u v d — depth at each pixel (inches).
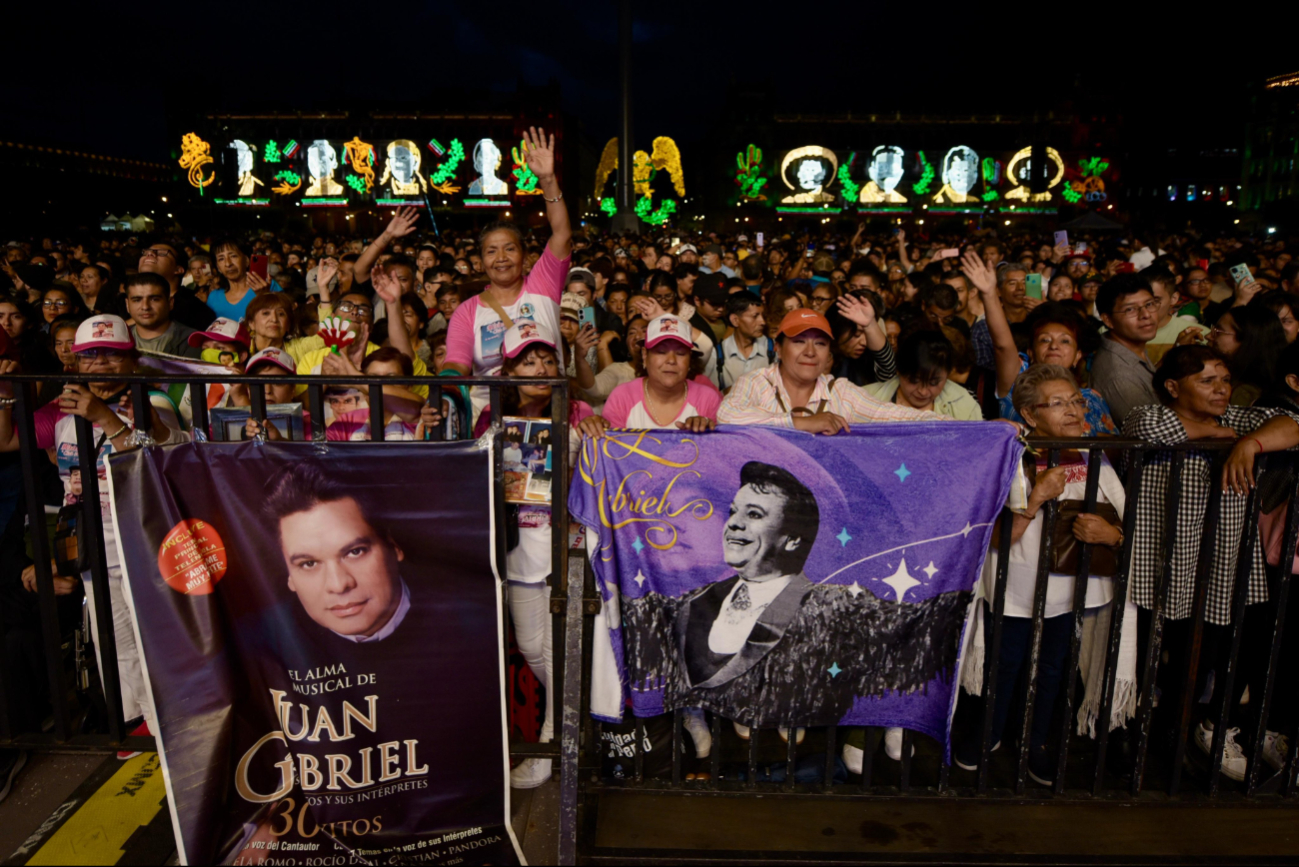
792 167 3255.4
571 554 102.9
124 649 121.9
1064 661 122.3
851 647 108.9
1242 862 103.0
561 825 98.7
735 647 108.9
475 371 147.9
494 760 102.7
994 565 119.6
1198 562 109.1
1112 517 110.9
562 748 99.8
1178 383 121.3
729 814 114.8
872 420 129.7
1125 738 126.6
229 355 157.8
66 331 172.4
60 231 1608.0
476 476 98.3
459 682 101.3
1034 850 108.5
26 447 105.3
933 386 135.1
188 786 97.3
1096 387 163.0
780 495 106.7
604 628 109.6
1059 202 3213.6
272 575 98.3
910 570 107.5
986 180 3235.7
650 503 106.7
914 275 270.5
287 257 522.3
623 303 278.2
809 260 385.1
